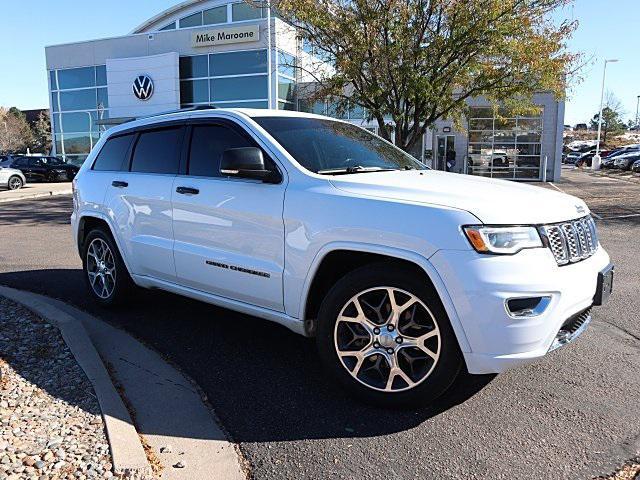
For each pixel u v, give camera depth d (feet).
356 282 11.40
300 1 46.70
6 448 9.46
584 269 11.21
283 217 12.36
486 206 10.60
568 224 11.25
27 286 21.58
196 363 13.94
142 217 16.14
